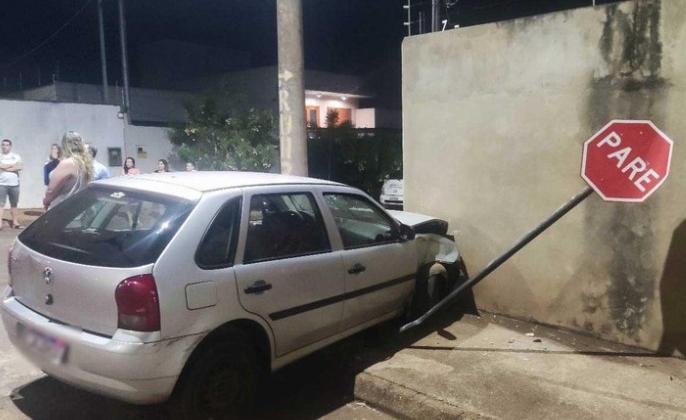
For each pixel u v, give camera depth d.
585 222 5.28
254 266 3.80
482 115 5.84
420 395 4.21
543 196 5.51
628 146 4.26
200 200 3.67
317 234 4.41
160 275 3.31
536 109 5.46
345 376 4.66
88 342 3.31
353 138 16.97
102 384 3.32
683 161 4.71
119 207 3.80
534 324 5.71
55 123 15.41
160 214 3.62
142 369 3.25
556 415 3.94
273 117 16.67
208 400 3.66
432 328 5.60
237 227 3.78
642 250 4.99
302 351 4.27
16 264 3.91
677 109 4.70
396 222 5.21
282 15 6.91
